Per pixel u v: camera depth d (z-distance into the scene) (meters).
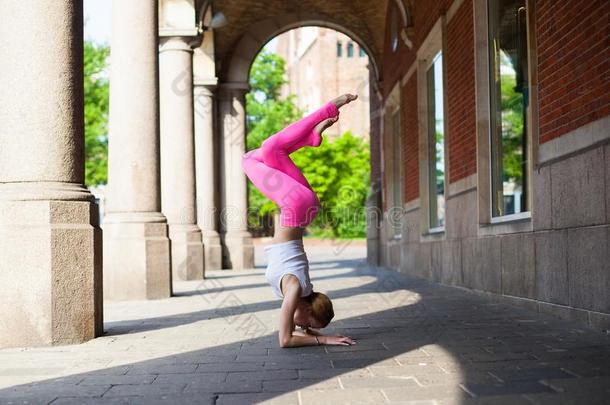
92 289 5.69
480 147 9.12
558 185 6.40
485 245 8.88
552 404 3.26
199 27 14.34
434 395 3.51
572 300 6.16
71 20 5.78
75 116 5.81
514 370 4.07
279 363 4.49
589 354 4.53
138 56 9.41
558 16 6.27
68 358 4.85
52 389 3.84
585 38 5.73
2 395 3.71
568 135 6.15
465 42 9.91
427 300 8.67
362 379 3.93
